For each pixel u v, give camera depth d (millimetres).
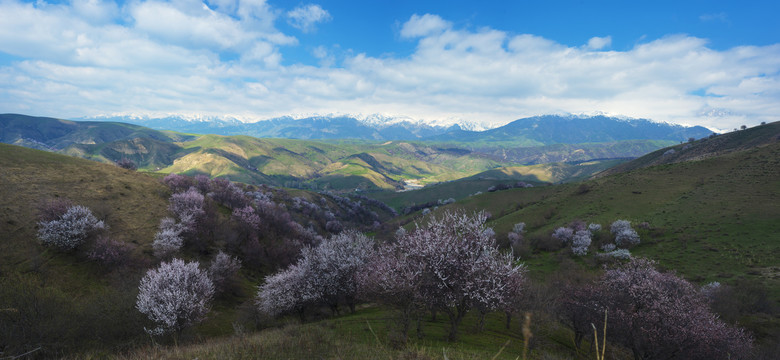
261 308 51906
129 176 98188
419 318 26359
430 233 28219
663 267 69250
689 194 108500
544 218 126500
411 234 29906
